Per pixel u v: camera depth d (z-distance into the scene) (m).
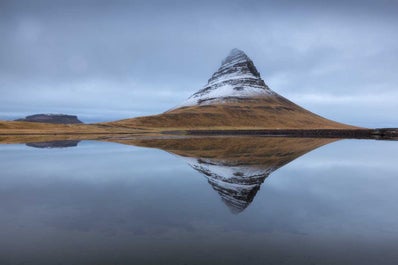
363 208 15.65
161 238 11.59
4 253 10.41
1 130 103.25
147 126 183.88
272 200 17.12
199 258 10.00
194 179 23.22
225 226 12.88
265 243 11.17
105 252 10.45
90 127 135.38
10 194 18.70
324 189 20.03
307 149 49.12
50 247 10.88
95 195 18.30
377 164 31.77
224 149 48.38
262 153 42.28
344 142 69.19
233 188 20.14
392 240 11.46
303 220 13.67
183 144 59.22
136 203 16.48
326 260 9.89
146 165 30.41
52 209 15.46
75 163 31.95
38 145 54.78
